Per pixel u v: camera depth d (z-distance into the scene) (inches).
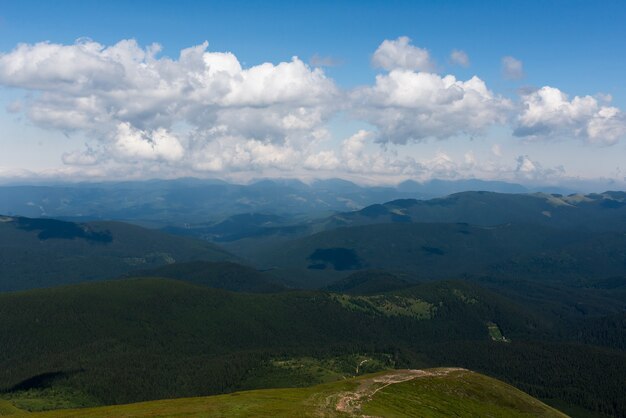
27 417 6067.9
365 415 5885.8
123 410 5974.4
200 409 5836.6
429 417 6378.0
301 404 6131.9
